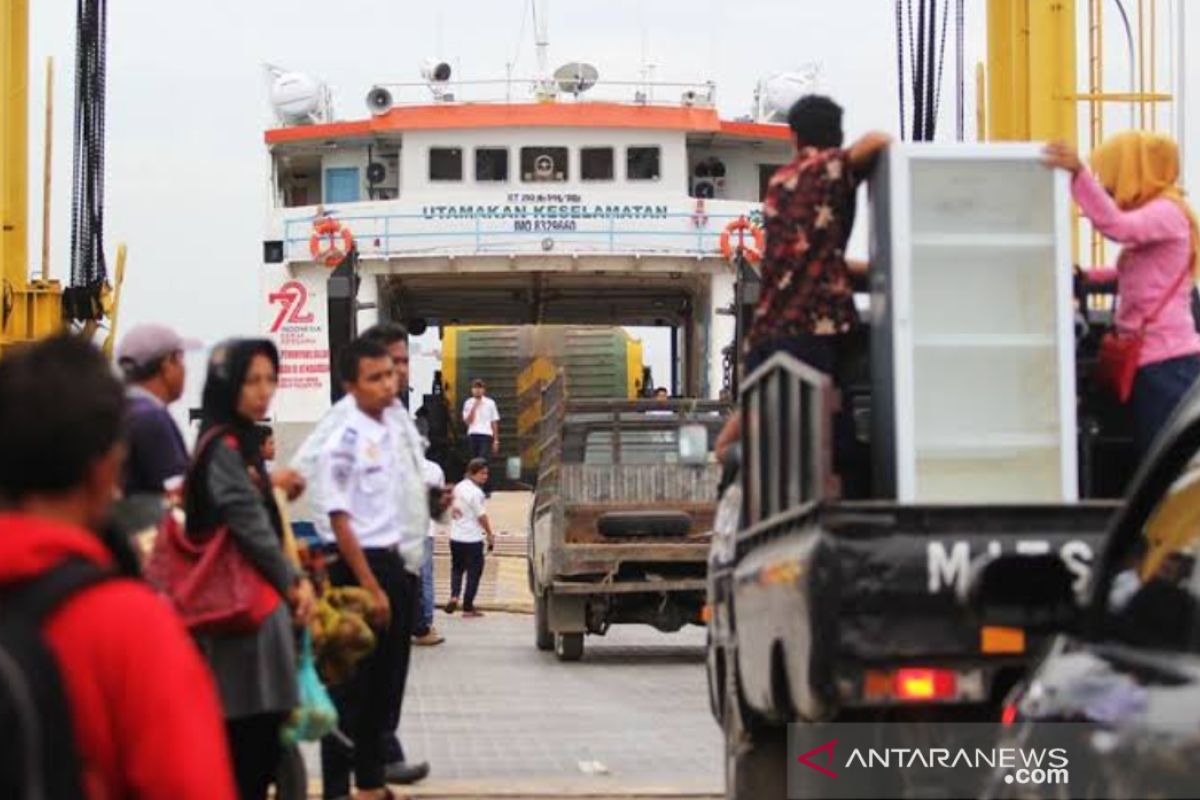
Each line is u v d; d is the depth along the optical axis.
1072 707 7.59
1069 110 27.38
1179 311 12.16
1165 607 7.61
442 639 35.38
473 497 42.06
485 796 16.83
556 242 46.34
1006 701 9.30
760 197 48.88
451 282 49.16
